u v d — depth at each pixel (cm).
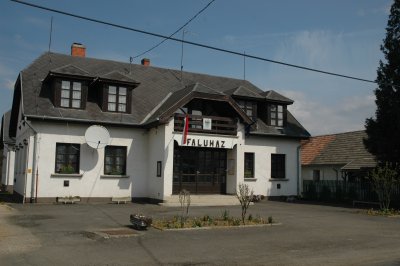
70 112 2394
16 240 1173
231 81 3350
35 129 2306
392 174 2189
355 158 3419
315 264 974
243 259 1012
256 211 2094
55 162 2344
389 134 2408
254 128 2878
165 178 2342
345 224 1662
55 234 1280
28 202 2273
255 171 2856
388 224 1681
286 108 3048
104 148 2472
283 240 1273
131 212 1902
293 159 3011
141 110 2639
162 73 3100
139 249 1095
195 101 2619
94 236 1256
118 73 2567
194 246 1152
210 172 2638
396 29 2452
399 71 2403
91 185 2414
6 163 3947
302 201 2920
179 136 2402
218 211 2012
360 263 990
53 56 2844
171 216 1761
